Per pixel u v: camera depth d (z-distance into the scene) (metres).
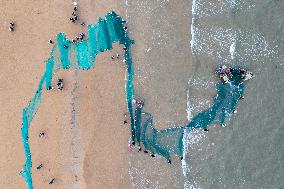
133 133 12.77
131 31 12.71
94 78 12.70
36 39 12.66
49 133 12.73
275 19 12.97
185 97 12.82
